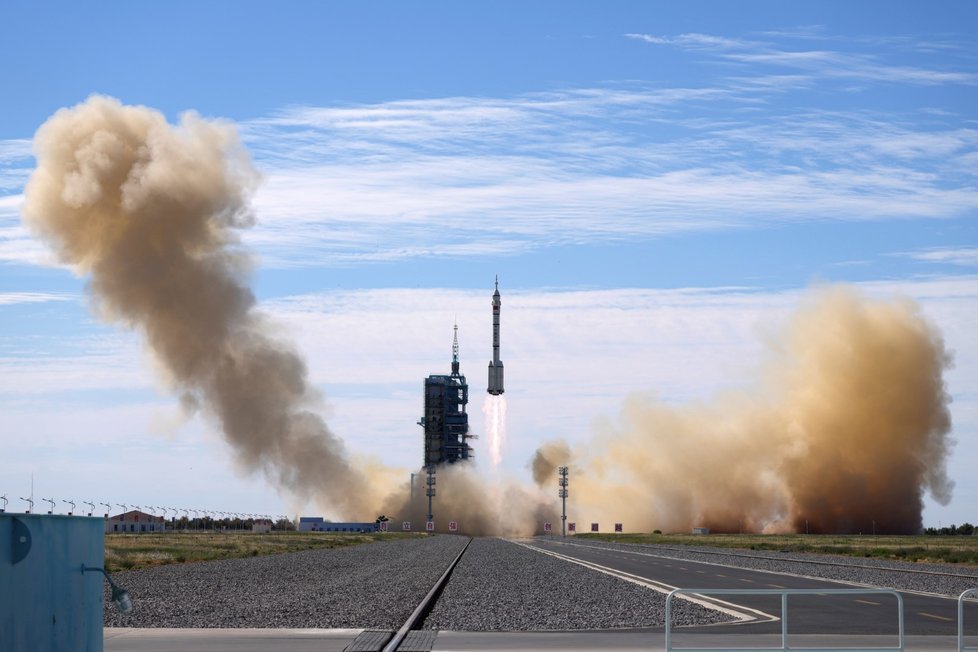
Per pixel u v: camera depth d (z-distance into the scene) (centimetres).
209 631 5478
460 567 13262
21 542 2642
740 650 4091
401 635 5231
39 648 2764
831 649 4684
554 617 6462
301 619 6181
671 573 11731
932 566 14038
